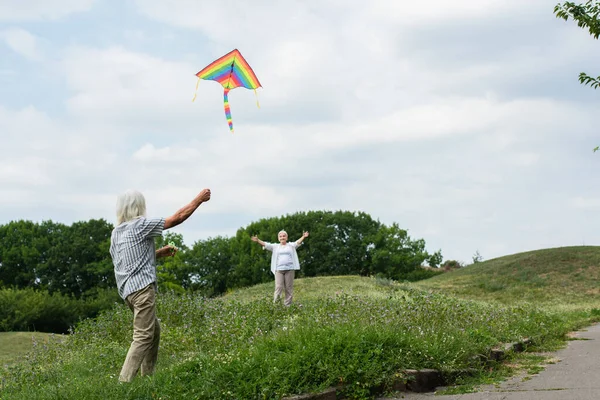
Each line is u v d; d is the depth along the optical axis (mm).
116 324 11930
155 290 6223
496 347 7922
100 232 56844
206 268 62156
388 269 58312
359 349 6094
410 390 5953
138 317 6055
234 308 12461
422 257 60062
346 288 23516
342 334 6371
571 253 36406
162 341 9094
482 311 10820
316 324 8242
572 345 9523
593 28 11656
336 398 5508
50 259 54281
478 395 5594
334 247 58875
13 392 6836
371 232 60031
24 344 13609
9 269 54656
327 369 5660
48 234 56906
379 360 6016
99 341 10758
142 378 5703
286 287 14602
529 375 6625
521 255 38625
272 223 59875
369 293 19234
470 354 7023
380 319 8570
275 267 14586
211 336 9188
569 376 6363
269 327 9750
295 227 58812
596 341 10078
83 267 54500
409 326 8078
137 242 6125
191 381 5445
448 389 6004
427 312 9305
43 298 44531
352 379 5664
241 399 5207
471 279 34844
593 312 18172
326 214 59938
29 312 42188
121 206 6320
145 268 6137
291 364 5645
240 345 7812
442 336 7258
